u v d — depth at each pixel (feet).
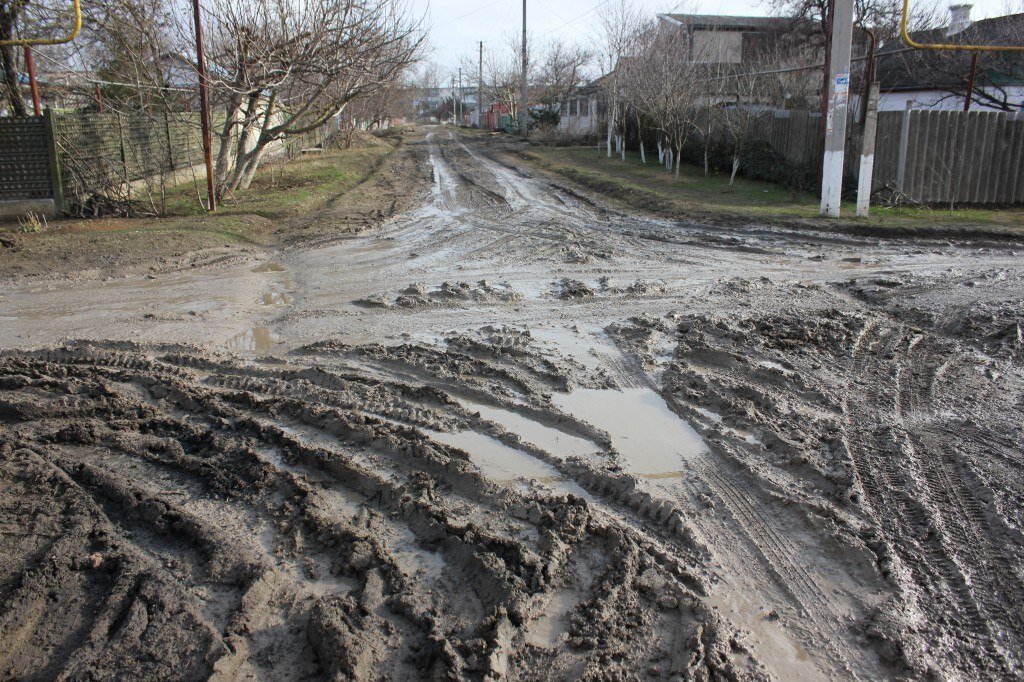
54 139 45.60
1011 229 38.22
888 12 68.28
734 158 65.98
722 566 11.75
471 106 346.74
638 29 96.22
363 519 13.16
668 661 9.78
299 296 28.63
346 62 53.88
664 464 15.14
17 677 9.59
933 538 12.21
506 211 51.37
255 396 18.04
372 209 52.70
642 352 21.48
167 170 63.72
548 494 13.94
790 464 14.84
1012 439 15.60
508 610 10.66
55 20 51.39
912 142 47.44
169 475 14.78
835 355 21.01
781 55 81.76
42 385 18.79
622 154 89.86
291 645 10.12
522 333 23.36
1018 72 67.46
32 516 13.20
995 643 9.99
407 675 9.53
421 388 18.49
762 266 32.81
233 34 51.06
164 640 10.15
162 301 27.86
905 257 33.96
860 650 9.99
